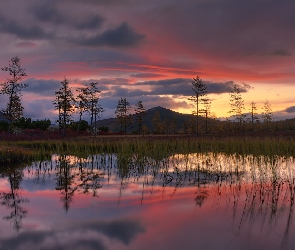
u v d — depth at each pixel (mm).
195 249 6301
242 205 9492
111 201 10438
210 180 13617
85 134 54812
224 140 26688
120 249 6395
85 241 6848
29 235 7293
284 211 8750
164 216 8570
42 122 58312
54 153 26359
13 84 41250
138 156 20031
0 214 9156
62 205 10070
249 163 17656
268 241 6645
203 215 8562
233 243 6594
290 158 18047
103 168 18281
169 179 14109
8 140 35531
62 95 48406
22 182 14516
